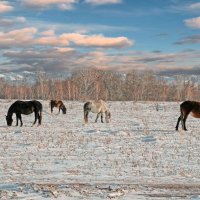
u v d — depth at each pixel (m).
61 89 118.19
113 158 15.74
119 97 128.75
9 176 12.13
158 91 135.12
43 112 48.91
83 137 22.56
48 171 12.98
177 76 141.25
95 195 9.28
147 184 11.00
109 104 62.56
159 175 12.37
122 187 10.38
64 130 26.86
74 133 24.89
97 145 19.45
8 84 148.38
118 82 132.88
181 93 135.00
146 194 9.55
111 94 128.38
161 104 63.78
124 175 12.35
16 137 22.83
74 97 105.56
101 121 34.66
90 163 14.57
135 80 134.25
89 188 10.16
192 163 14.71
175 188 10.41
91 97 117.88
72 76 137.50
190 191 10.02
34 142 20.52
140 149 18.23
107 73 132.88
